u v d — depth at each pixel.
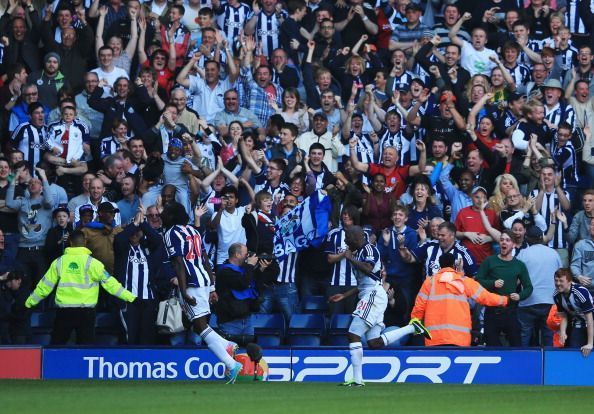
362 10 62.72
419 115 56.69
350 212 48.50
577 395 36.47
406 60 61.59
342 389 37.66
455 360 43.06
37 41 60.69
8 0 62.25
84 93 57.38
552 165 52.41
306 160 52.56
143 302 47.22
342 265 48.31
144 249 47.53
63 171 53.00
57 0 63.53
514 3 64.38
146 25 61.47
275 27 62.94
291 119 57.16
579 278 48.34
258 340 47.56
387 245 48.72
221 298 42.62
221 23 63.53
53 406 30.45
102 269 44.59
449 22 62.53
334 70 60.59
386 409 30.77
